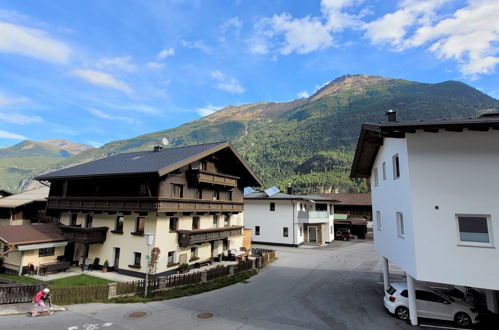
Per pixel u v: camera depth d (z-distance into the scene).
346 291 17.69
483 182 10.12
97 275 20.23
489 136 10.28
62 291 14.41
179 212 22.06
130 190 21.48
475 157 10.33
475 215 10.13
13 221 28.70
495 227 9.84
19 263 20.39
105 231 22.20
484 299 14.55
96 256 22.41
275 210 39.69
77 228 21.48
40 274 20.00
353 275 22.08
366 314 13.70
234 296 16.53
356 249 36.50
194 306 14.65
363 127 14.30
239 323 12.40
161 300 15.56
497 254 9.73
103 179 23.11
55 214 26.44
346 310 14.25
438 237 10.41
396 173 13.49
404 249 12.11
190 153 23.47
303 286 18.84
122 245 21.20
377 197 17.75
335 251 34.66
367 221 52.28
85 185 24.36
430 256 10.43
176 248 21.62
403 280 20.45
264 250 30.72
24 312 12.80
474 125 9.60
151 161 22.89
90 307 14.08
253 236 40.59
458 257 10.12
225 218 28.97
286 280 20.45
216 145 24.75
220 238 25.59
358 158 18.17
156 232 19.84
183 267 21.80
